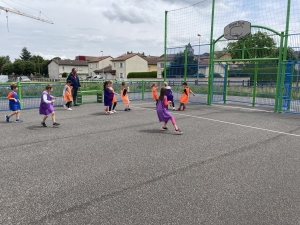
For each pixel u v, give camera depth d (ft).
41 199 11.44
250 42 41.57
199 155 17.63
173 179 13.64
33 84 43.04
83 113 36.19
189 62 50.29
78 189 12.43
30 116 33.37
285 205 11.04
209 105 46.88
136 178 13.75
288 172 14.69
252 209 10.69
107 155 17.60
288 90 38.75
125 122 29.55
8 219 9.86
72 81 42.75
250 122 29.71
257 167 15.44
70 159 16.76
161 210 10.56
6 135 23.11
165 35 53.06
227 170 14.93
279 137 22.62
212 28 45.06
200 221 9.80
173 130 25.43
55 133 23.97
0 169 14.99
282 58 36.50
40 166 15.49
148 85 58.85
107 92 35.22
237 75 51.57
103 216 10.10
